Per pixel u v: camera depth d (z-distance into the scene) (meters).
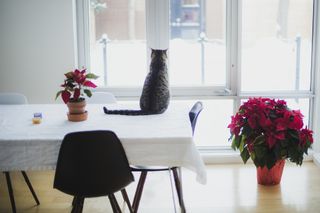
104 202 3.10
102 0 3.90
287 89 4.00
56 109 3.10
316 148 3.96
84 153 2.11
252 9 3.88
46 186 3.43
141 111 2.85
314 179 3.50
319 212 2.89
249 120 3.19
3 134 2.34
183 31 3.93
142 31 3.93
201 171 2.23
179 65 3.98
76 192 2.17
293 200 3.10
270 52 3.94
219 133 4.09
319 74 3.84
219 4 3.88
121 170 2.19
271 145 3.11
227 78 3.96
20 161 2.26
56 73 3.85
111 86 3.98
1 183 3.50
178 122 2.57
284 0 3.86
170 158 2.25
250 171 3.73
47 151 2.25
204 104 4.03
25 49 3.83
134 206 2.60
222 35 3.93
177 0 3.88
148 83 2.82
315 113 3.95
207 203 3.07
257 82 3.99
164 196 3.21
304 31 3.91
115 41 3.96
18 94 3.41
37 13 3.77
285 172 3.68
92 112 2.95
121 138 2.22
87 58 3.98
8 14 3.78
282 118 3.14
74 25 3.84
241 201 3.09
